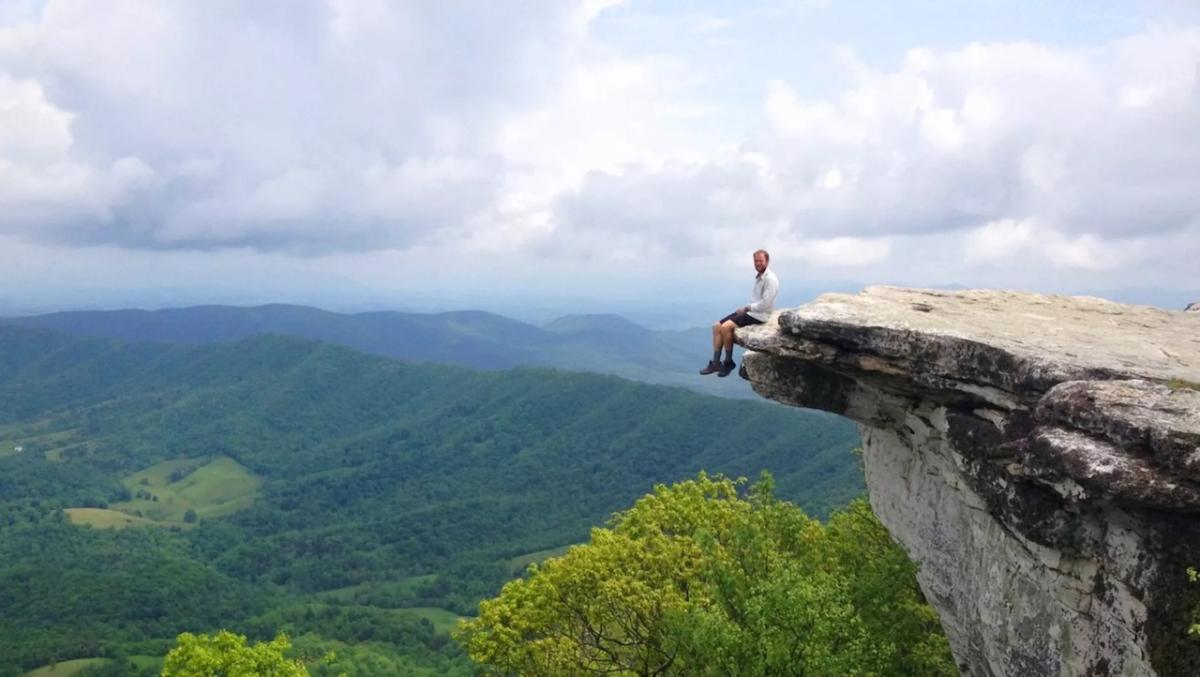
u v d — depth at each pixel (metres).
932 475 17.92
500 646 30.39
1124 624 11.95
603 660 30.42
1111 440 11.09
